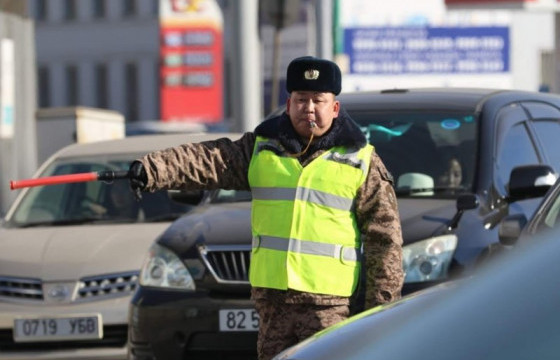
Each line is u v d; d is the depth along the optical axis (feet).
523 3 174.50
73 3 450.30
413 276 55.01
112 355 70.54
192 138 82.74
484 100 64.80
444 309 26.86
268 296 44.21
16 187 43.86
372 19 224.74
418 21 225.76
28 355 71.00
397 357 25.68
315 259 43.65
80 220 78.89
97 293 71.36
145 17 438.40
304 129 43.73
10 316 71.31
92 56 446.60
